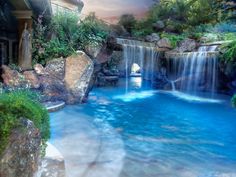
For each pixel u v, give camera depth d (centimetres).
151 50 1454
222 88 1251
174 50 1455
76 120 695
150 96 1262
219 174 419
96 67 1022
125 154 484
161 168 433
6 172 205
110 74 1532
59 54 898
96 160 438
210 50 1314
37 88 803
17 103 254
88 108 873
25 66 845
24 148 224
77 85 880
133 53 1373
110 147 514
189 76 1361
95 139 551
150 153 505
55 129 600
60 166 336
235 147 565
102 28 1116
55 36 954
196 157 497
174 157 491
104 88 1441
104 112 853
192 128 720
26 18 858
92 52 949
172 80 1456
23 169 221
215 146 570
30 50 855
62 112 771
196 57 1323
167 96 1266
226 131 696
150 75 1502
